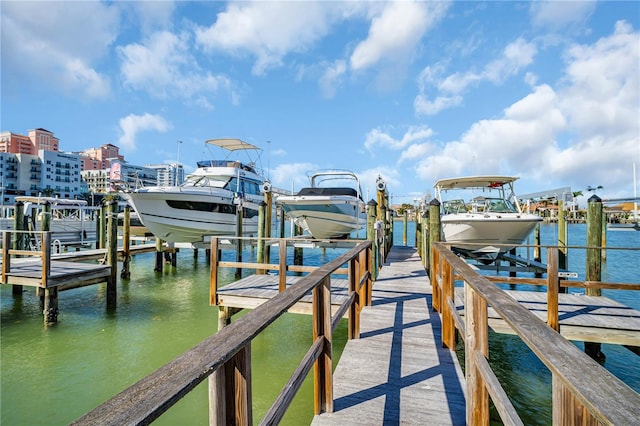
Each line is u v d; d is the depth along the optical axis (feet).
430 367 10.68
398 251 47.80
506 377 16.76
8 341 21.42
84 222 70.33
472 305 6.33
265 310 4.47
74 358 19.06
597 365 2.62
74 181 305.73
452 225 31.91
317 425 7.76
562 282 14.52
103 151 397.80
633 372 16.89
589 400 2.21
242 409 3.74
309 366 6.76
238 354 3.77
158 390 2.41
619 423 1.91
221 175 46.73
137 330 23.43
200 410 14.34
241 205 40.63
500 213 31.12
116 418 2.06
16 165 267.59
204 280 40.50
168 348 20.45
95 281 27.45
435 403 8.66
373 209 27.12
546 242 84.33
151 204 37.35
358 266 13.23
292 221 47.93
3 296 31.81
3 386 16.14
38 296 28.14
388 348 12.15
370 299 17.48
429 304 17.89
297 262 46.34
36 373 17.37
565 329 14.34
